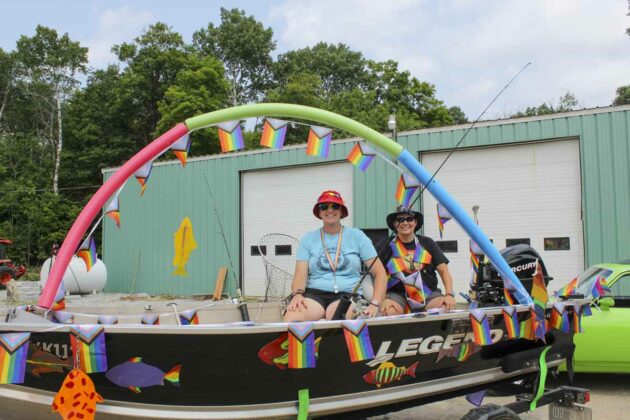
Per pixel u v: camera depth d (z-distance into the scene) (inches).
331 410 111.3
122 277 661.3
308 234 149.2
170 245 633.0
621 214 416.5
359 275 145.5
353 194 530.6
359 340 105.0
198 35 1584.6
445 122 1421.0
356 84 1750.7
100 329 97.3
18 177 1309.1
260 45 1582.2
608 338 202.4
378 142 155.8
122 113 1371.8
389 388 119.5
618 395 206.4
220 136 146.4
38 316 114.2
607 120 425.7
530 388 152.0
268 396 104.3
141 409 105.4
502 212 467.8
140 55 1374.3
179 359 99.9
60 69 1445.6
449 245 483.8
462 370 134.4
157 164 645.9
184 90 1187.3
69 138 1385.3
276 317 171.8
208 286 607.2
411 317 114.7
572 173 443.2
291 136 1096.2
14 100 1439.5
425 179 154.9
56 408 96.6
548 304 148.4
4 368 94.2
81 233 131.0
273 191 585.9
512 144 464.1
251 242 594.6
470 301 176.2
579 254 439.8
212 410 103.6
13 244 1186.6
